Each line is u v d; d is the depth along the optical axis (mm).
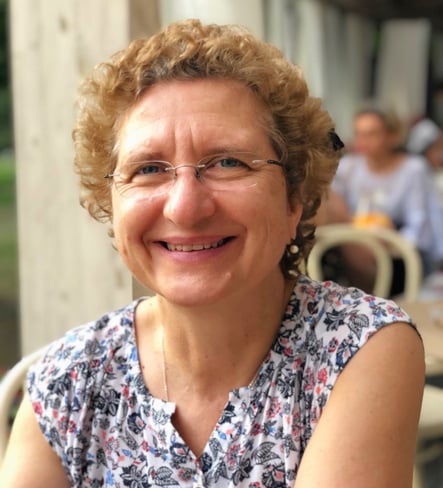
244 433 1253
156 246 1222
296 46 7453
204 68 1199
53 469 1369
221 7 3820
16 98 2531
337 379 1218
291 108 1242
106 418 1353
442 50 9922
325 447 1148
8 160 9867
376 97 9516
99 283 2387
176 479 1282
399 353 1205
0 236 8961
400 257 3758
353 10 8516
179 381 1320
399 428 1161
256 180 1191
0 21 8648
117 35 2184
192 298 1193
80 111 1330
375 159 4723
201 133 1177
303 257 1430
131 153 1207
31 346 2617
